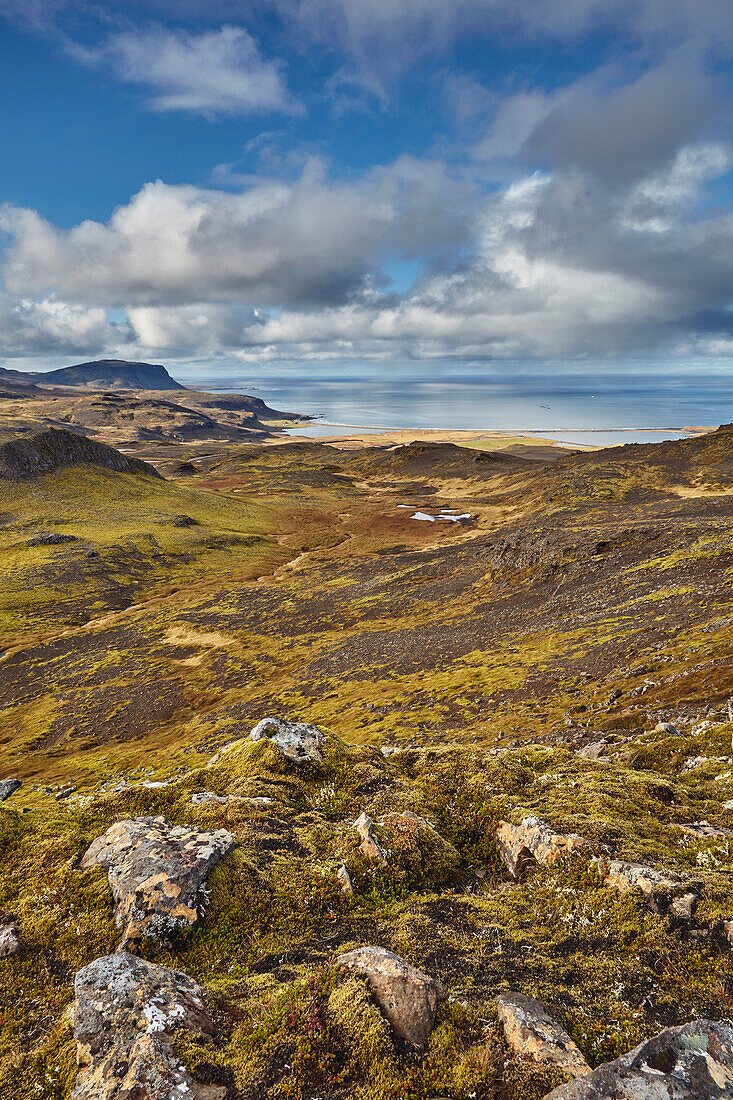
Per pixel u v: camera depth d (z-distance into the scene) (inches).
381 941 475.8
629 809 650.2
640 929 448.1
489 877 586.9
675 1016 369.7
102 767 2207.2
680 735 981.8
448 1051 354.0
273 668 3344.0
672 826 616.1
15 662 3929.6
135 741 2588.6
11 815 674.8
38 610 5034.5
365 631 3752.5
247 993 422.0
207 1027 385.7
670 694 1289.4
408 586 4645.7
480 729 1643.7
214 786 777.6
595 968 420.5
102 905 512.4
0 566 5940.0
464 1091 327.6
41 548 6446.9
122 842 581.9
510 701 1867.6
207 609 4741.6
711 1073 309.7
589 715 1429.6
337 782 769.6
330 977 413.4
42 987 441.7
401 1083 332.8
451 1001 390.3
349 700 2429.9
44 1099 341.4
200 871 533.6
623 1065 318.7
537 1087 318.7
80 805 738.8
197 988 418.6
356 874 563.2
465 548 5374.0
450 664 2596.0
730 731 882.8
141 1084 329.1
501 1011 378.6
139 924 484.1
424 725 1860.2
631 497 7057.1
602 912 476.4
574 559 3715.6
